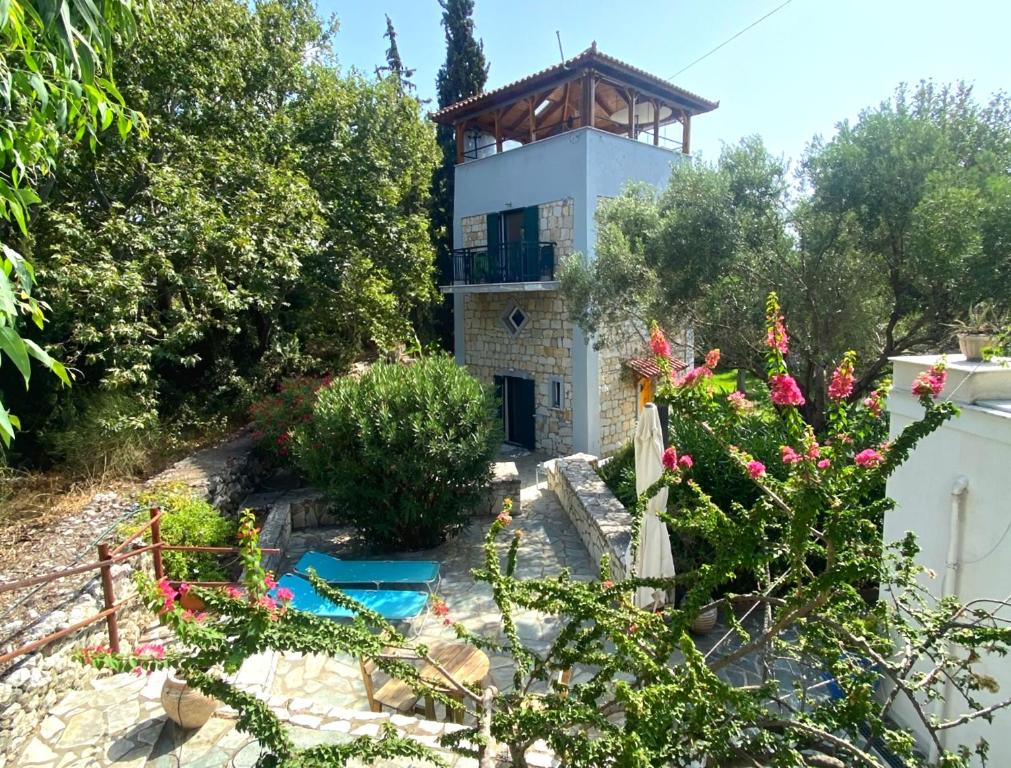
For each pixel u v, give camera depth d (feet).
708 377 9.50
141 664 6.54
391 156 47.39
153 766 12.77
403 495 26.07
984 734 12.89
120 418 28.63
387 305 43.39
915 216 25.73
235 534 24.25
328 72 45.03
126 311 28.17
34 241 27.53
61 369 8.11
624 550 22.03
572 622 9.50
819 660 10.52
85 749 13.32
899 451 7.72
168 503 23.48
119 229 28.45
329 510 28.14
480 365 54.95
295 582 21.11
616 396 47.65
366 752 6.84
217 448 33.68
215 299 30.58
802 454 7.80
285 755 6.47
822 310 29.48
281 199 35.01
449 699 8.43
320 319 42.88
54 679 14.78
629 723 6.84
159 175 30.07
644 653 7.85
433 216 63.82
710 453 25.64
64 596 16.69
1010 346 15.43
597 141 43.21
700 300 33.42
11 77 10.46
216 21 36.14
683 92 47.39
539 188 46.42
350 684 17.65
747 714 6.82
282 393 35.70
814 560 21.25
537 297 48.32
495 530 10.87
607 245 37.29
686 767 7.62
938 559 14.33
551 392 48.21
